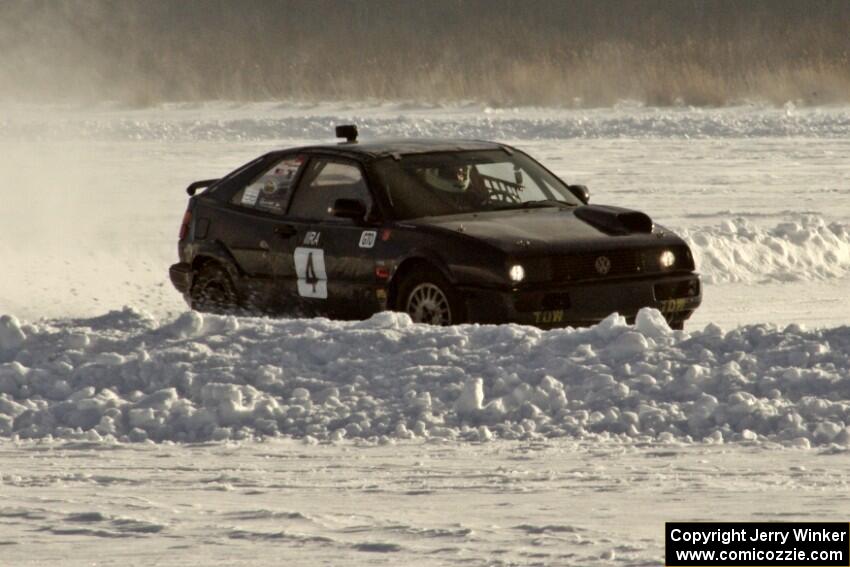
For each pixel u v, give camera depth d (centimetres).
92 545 2102
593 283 3872
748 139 11888
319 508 2333
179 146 11762
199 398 3234
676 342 3338
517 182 4278
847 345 3259
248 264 4391
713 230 6088
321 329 3559
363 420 3044
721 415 2930
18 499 2442
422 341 3406
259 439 2984
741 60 16850
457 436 2945
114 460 2809
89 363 3412
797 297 5234
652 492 2386
